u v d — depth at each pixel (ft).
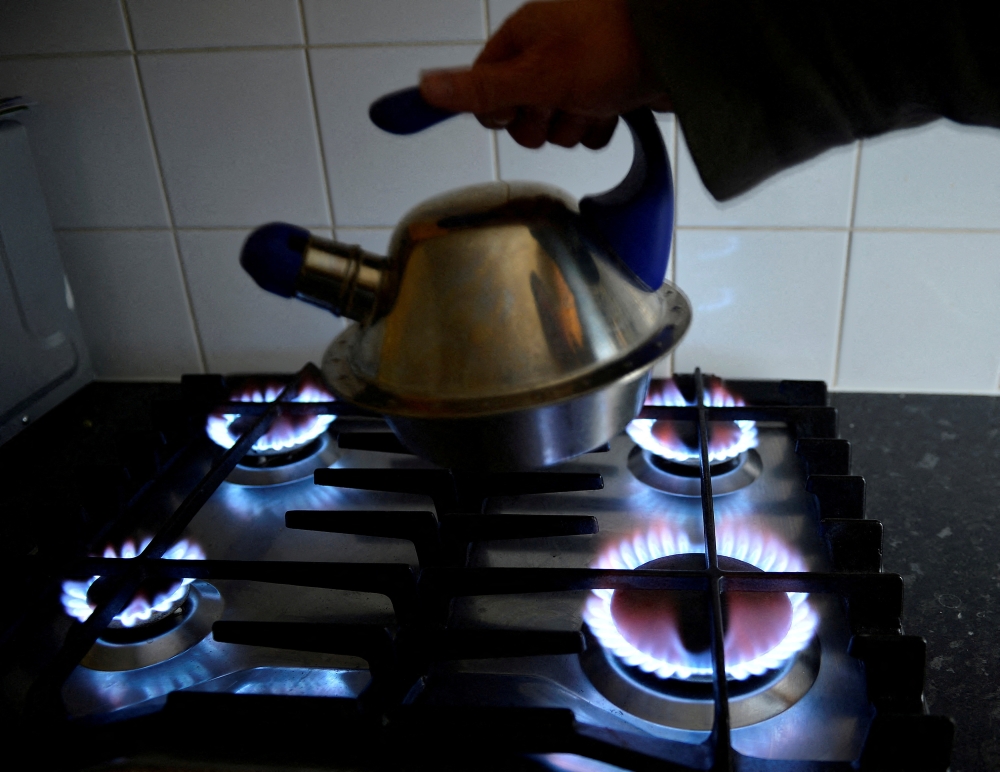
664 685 1.52
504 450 1.38
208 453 2.42
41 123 2.56
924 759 1.31
